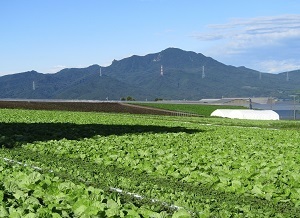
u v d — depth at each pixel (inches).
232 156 786.2
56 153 844.0
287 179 568.4
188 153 835.4
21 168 613.3
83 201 398.0
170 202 465.4
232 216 415.5
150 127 1549.0
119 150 836.6
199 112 3983.8
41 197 438.3
